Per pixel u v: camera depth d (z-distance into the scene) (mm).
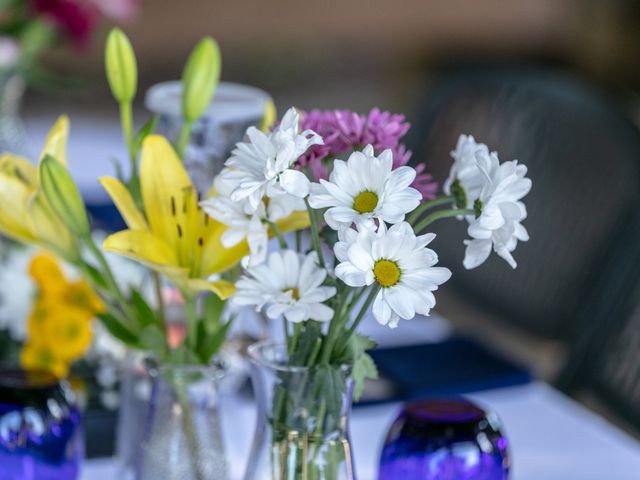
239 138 1288
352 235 968
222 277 1145
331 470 1082
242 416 1393
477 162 1015
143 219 1108
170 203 1108
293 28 5113
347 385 1076
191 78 1181
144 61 4914
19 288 1443
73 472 1218
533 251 1939
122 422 1229
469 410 1215
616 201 1816
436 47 5281
